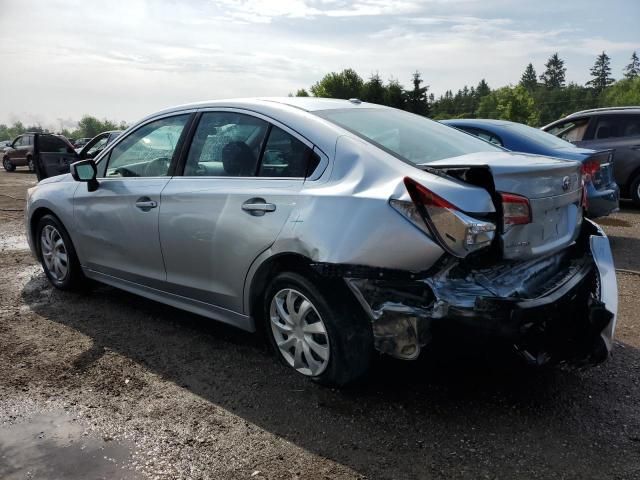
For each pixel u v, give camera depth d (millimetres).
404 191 2713
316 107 3494
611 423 2828
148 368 3502
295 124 3289
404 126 3553
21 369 3496
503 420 2865
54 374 3432
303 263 3053
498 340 2559
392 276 2717
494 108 111812
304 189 3055
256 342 3873
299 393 3162
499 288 2699
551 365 2865
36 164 10453
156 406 3055
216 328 4133
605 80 128375
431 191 2607
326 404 3039
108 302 4727
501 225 2666
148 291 4133
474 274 2719
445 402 3039
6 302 4758
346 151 3045
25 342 3906
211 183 3539
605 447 2631
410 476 2445
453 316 2557
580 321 2914
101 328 4152
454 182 2688
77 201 4512
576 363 2900
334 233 2830
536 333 2684
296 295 3152
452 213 2557
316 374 3145
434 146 3318
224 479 2445
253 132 3463
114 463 2559
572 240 3246
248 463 2555
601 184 6398
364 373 3057
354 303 2965
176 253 3721
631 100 89312
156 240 3844
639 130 9281
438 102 126750
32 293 4992
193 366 3521
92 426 2865
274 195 3148
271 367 3490
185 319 4320
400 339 2742
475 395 3109
